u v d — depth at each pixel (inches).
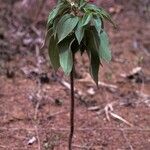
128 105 209.0
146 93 220.7
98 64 136.6
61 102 204.4
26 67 227.3
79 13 136.1
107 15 135.8
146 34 278.1
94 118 196.2
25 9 275.4
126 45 264.2
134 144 181.3
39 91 210.5
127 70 239.1
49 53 140.8
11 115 192.4
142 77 233.0
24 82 217.2
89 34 134.6
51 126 187.9
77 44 136.3
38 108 199.0
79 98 209.3
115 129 190.1
